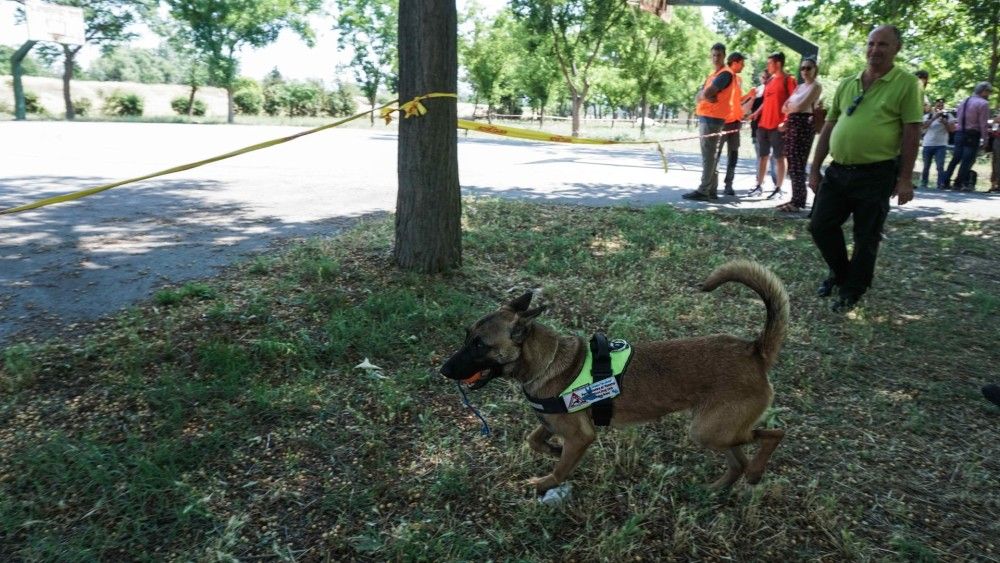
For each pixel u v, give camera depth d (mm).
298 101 52531
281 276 5906
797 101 9539
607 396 3316
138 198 9977
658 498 3441
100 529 2994
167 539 3000
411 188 5836
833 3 16531
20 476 3248
